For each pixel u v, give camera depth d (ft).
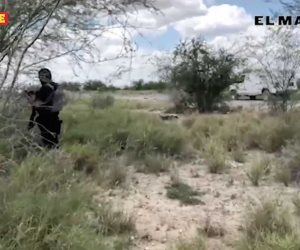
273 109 66.18
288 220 20.89
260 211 21.58
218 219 23.27
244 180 30.71
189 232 21.56
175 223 22.65
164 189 28.35
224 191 28.30
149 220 22.93
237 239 20.11
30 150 24.77
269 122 46.60
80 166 30.12
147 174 31.60
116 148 35.01
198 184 29.78
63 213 17.85
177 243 19.62
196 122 52.26
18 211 16.89
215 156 34.65
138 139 36.60
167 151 37.32
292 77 67.51
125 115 49.57
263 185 29.43
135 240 20.51
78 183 24.29
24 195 18.34
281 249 17.24
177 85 88.79
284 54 67.87
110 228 20.63
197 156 37.76
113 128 39.93
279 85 67.72
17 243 15.80
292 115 51.62
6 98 22.07
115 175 28.84
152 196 26.89
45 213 17.33
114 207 24.13
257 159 33.37
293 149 35.32
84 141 35.94
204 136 44.19
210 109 88.22
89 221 19.29
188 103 90.74
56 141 31.27
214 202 26.20
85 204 20.54
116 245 19.16
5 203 17.35
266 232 19.40
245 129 46.62
